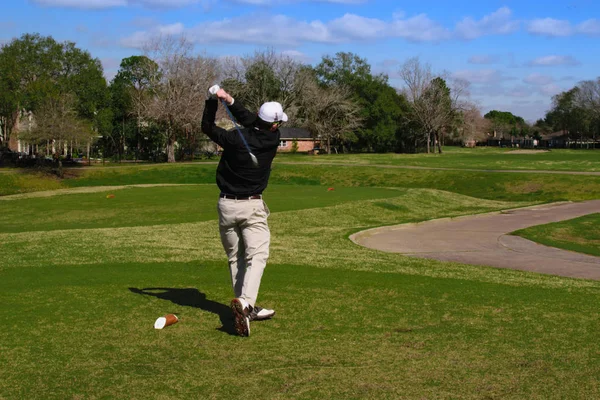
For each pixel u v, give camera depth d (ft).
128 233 41.93
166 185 103.09
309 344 15.90
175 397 12.26
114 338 16.28
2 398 12.14
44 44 199.52
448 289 23.25
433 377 13.48
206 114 17.53
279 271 26.63
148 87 250.37
